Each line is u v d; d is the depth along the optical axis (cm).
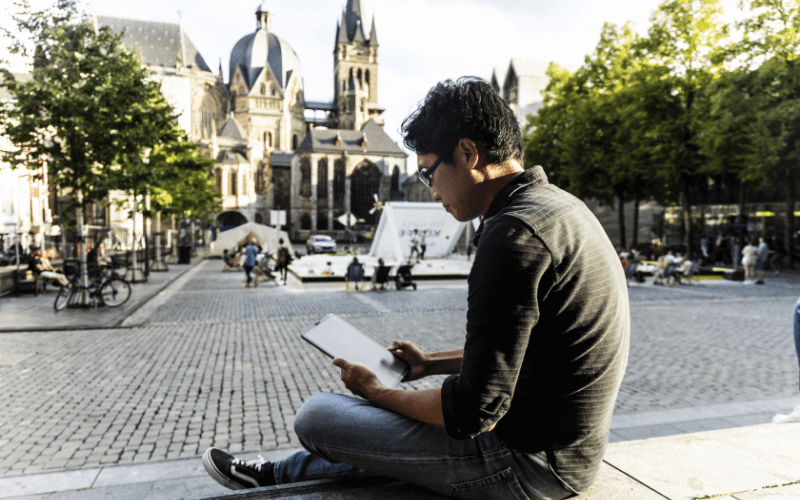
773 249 2547
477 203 141
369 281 1914
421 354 176
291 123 11000
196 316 1175
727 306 1325
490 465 134
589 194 3231
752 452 197
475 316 120
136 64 1365
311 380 636
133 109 1296
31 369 683
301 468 172
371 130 10325
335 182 9906
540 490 134
